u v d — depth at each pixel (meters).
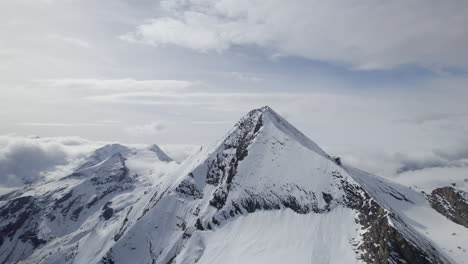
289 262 137.12
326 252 135.50
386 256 120.12
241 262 148.38
